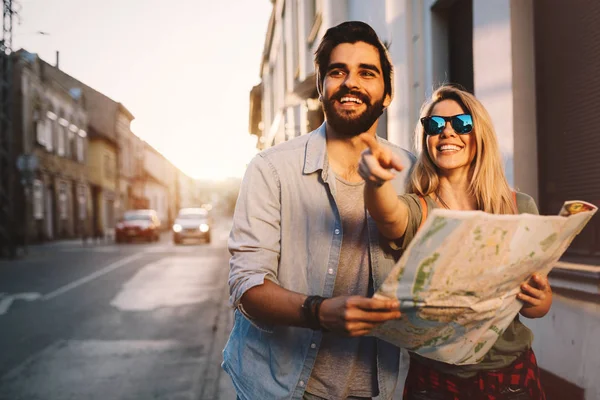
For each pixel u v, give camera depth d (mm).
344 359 1715
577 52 3643
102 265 14781
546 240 1400
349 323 1365
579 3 3613
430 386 1757
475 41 4637
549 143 3965
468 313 1441
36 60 26844
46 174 28016
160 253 19078
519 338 1736
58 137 30375
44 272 13133
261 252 1652
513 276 1442
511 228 1305
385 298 1344
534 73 4117
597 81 3451
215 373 4711
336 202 1723
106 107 42750
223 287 10109
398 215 1510
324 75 1761
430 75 5617
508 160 4156
